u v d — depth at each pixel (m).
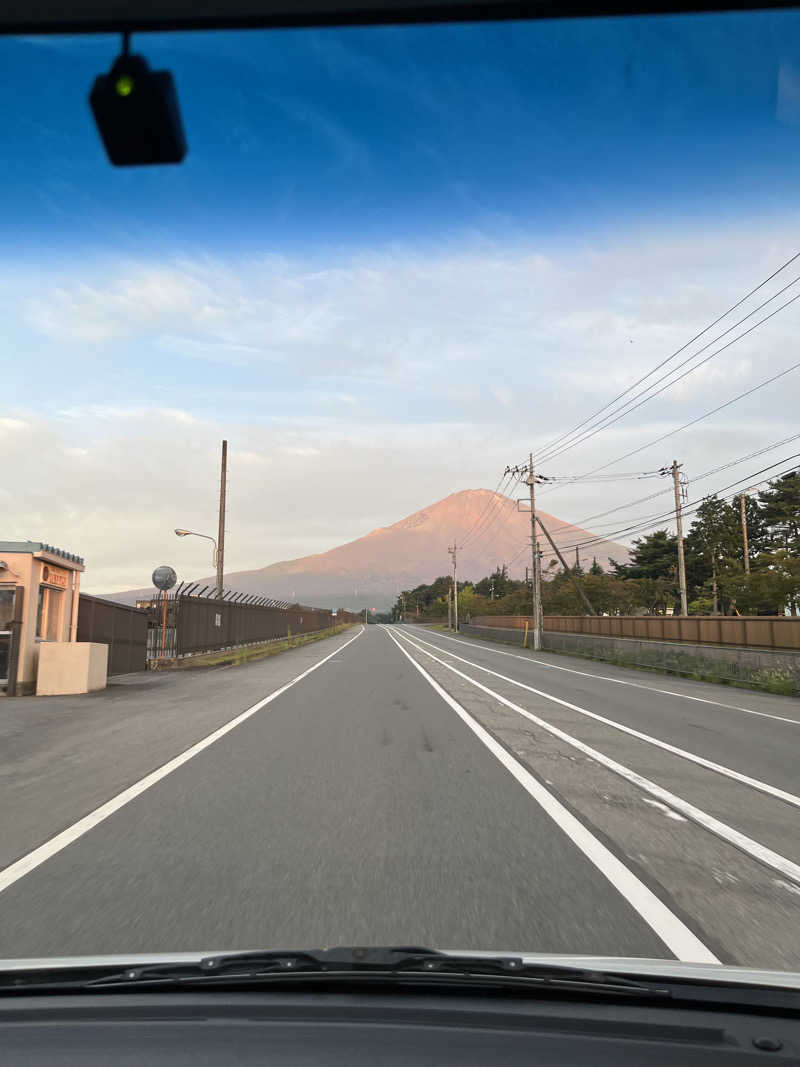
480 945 3.47
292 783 7.25
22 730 10.62
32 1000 2.46
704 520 62.31
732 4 2.38
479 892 4.23
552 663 32.16
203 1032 2.25
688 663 26.45
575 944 3.50
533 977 2.48
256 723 11.45
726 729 11.77
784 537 56.47
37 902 4.03
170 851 5.03
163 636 24.89
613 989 2.45
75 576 17.81
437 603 171.62
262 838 5.36
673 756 9.15
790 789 7.30
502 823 5.84
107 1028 2.29
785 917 3.90
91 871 4.59
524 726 11.66
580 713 13.63
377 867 4.68
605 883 4.41
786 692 19.69
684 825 5.88
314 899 4.09
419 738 10.20
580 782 7.47
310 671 23.05
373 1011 2.38
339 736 10.25
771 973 2.58
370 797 6.68
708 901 4.13
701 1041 2.21
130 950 3.39
